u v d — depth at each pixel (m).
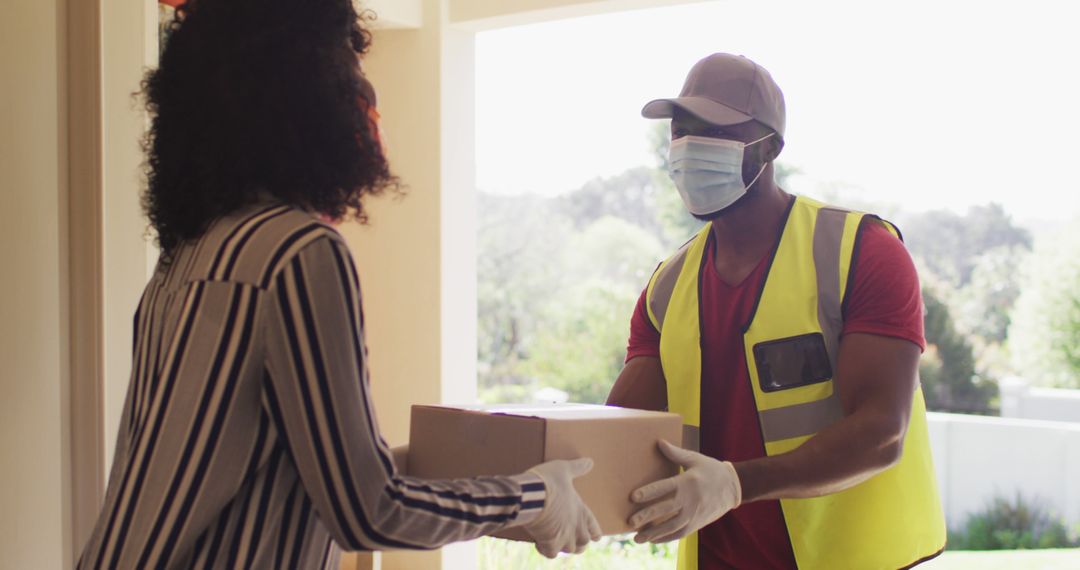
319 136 1.12
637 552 6.66
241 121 1.09
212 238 1.10
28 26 1.76
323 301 1.04
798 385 1.81
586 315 12.50
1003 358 10.54
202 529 1.04
